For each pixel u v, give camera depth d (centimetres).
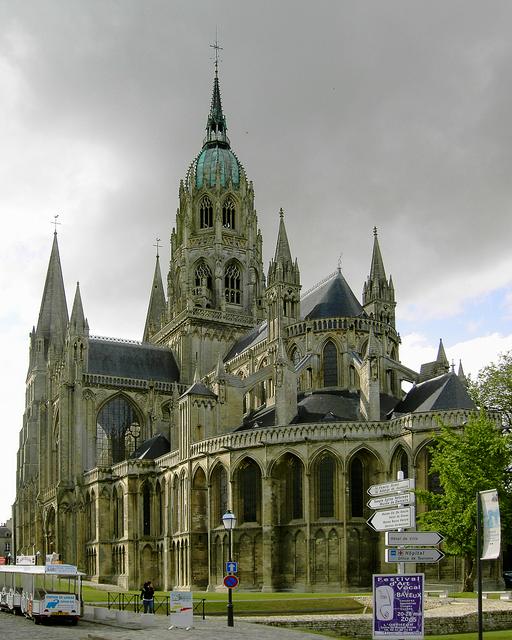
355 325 12762
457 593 8575
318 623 6419
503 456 8375
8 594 8262
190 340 17062
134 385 16600
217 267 17562
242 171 18288
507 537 8631
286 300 13425
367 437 10544
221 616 7262
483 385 12200
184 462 12281
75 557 15338
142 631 5850
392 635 3838
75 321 16500
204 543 11762
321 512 10588
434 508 8788
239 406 12712
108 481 14612
